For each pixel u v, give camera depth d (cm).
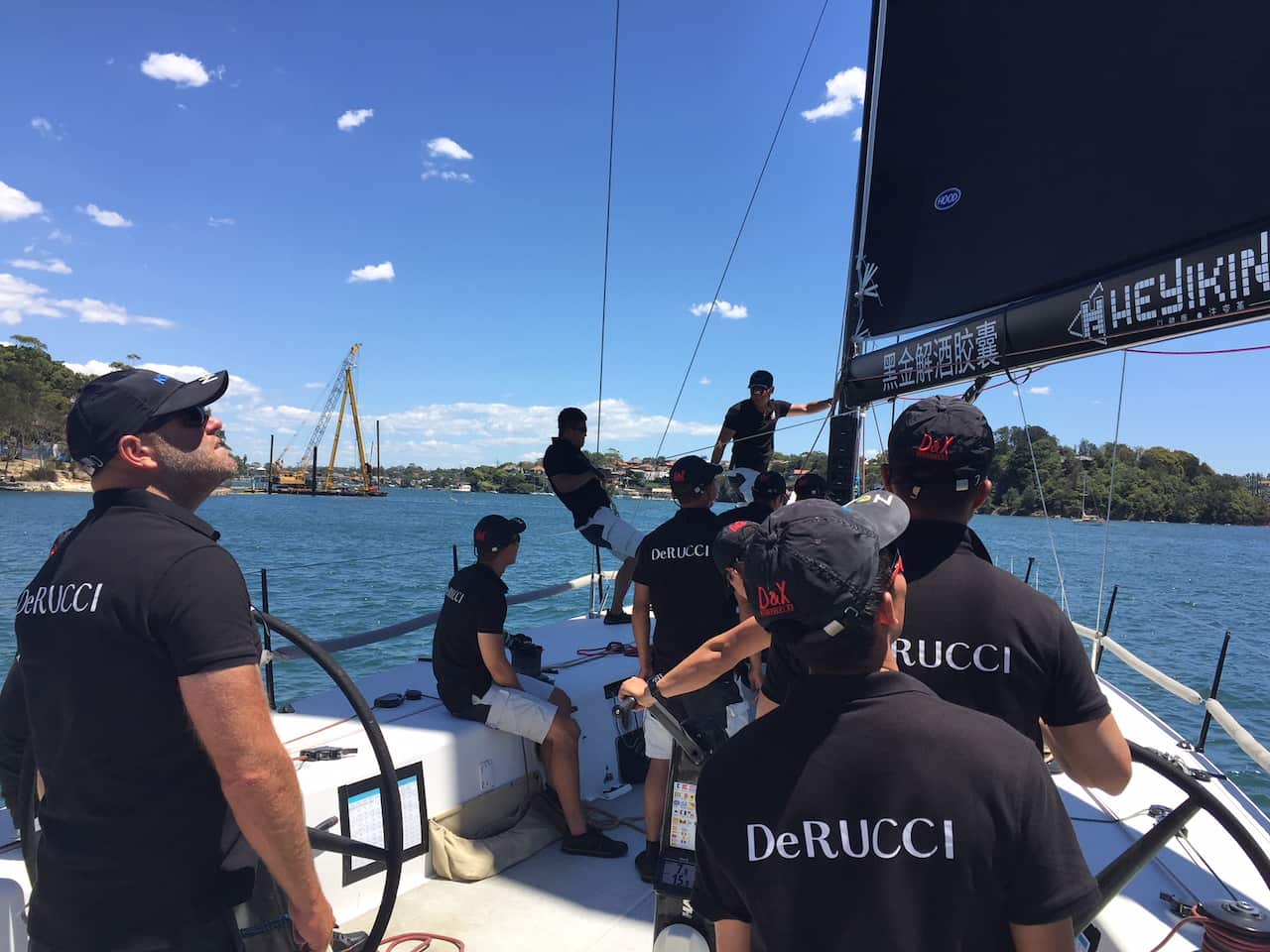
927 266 288
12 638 1025
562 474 474
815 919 83
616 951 223
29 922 126
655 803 260
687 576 273
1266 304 158
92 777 120
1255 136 170
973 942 81
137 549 123
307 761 247
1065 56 219
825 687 90
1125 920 156
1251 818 202
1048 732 127
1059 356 218
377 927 166
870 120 319
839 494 345
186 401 135
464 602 283
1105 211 209
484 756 282
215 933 127
